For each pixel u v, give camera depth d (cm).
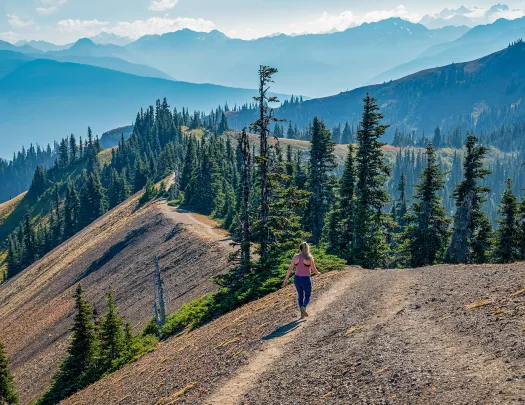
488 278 1309
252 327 1489
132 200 12888
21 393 4659
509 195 3859
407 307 1185
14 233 18638
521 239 3791
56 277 8644
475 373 684
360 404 709
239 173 11225
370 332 1046
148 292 5616
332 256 2492
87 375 3341
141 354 2925
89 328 3538
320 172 5184
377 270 2014
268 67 3094
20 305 8338
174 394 1161
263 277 2564
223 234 6888
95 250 8800
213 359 1317
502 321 875
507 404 557
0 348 3809
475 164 3922
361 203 3888
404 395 686
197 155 11725
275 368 1018
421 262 4141
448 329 932
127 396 1511
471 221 3975
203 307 2825
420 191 4178
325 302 1488
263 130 3170
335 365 909
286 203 3097
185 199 9475
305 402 795
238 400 914
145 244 7531
